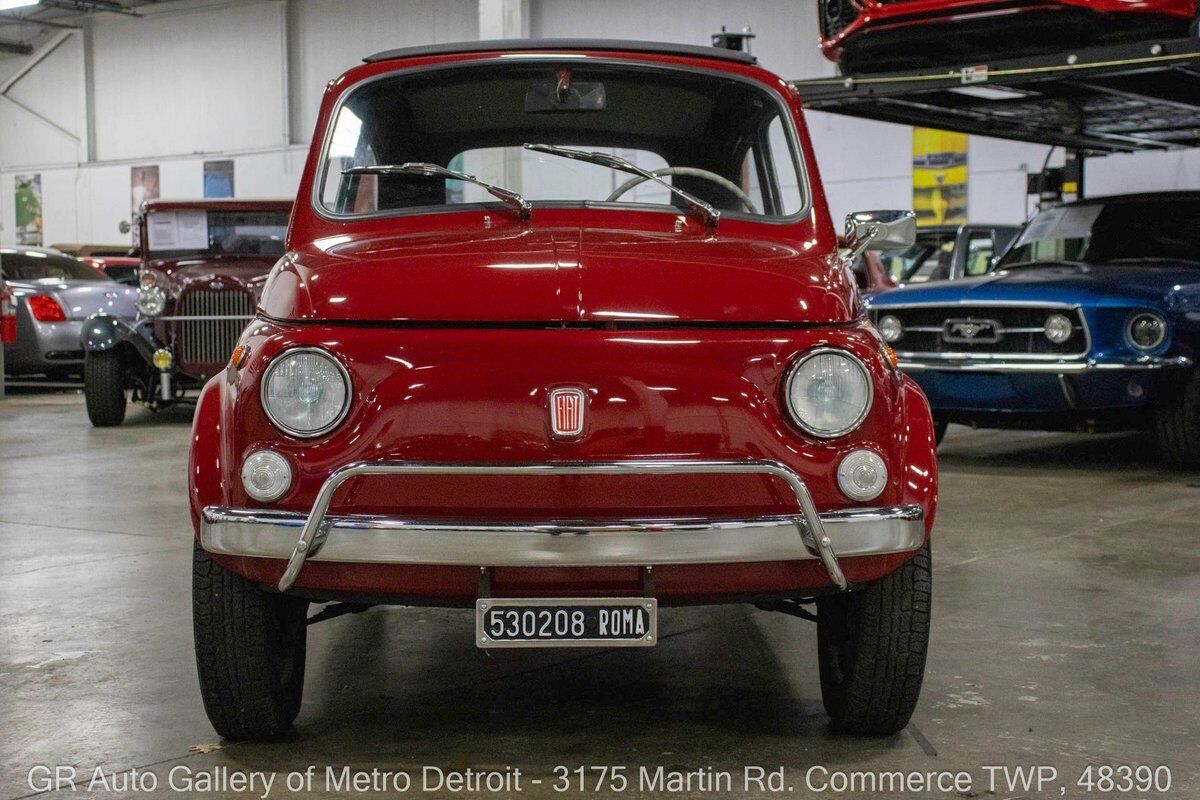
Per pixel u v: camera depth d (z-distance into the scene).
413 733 3.07
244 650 2.81
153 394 10.49
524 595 2.63
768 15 22.61
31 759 2.90
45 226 32.81
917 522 2.65
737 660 3.70
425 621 4.21
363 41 27.34
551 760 2.88
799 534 2.57
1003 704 3.28
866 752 2.93
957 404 7.25
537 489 2.55
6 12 31.11
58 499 6.70
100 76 31.47
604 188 3.43
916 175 20.94
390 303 2.64
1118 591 4.50
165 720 3.17
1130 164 18.28
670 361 2.58
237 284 9.84
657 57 3.56
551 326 2.62
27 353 12.59
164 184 30.50
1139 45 6.60
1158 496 6.49
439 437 2.56
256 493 2.60
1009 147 19.94
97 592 4.55
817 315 2.70
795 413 2.60
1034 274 7.40
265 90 28.69
